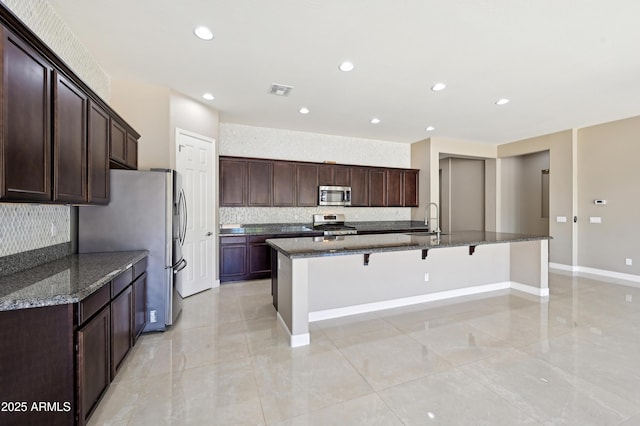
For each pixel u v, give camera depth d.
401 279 3.50
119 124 2.77
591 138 5.12
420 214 6.29
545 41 2.50
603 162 4.97
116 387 1.96
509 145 6.41
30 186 1.50
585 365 2.21
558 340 2.62
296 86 3.48
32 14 1.94
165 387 1.96
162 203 2.78
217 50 2.71
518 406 1.77
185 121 3.75
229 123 5.10
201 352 2.43
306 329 2.58
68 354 1.43
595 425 1.61
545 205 6.45
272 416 1.69
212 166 4.25
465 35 2.43
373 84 3.41
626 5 2.04
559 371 2.14
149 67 3.03
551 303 3.60
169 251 2.81
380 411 1.73
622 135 4.75
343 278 3.21
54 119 1.71
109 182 2.59
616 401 1.81
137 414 1.71
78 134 2.01
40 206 2.12
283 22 2.28
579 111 4.36
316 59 2.86
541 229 6.52
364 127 5.29
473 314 3.24
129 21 2.29
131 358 2.33
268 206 5.08
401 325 2.96
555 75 3.16
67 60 2.38
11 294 1.43
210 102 4.02
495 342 2.58
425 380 2.03
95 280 1.69
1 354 1.35
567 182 5.38
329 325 2.97
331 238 3.57
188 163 3.82
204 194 4.12
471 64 2.93
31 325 1.39
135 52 2.75
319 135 5.78
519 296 3.88
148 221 2.75
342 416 1.69
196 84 3.45
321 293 3.12
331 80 3.32
